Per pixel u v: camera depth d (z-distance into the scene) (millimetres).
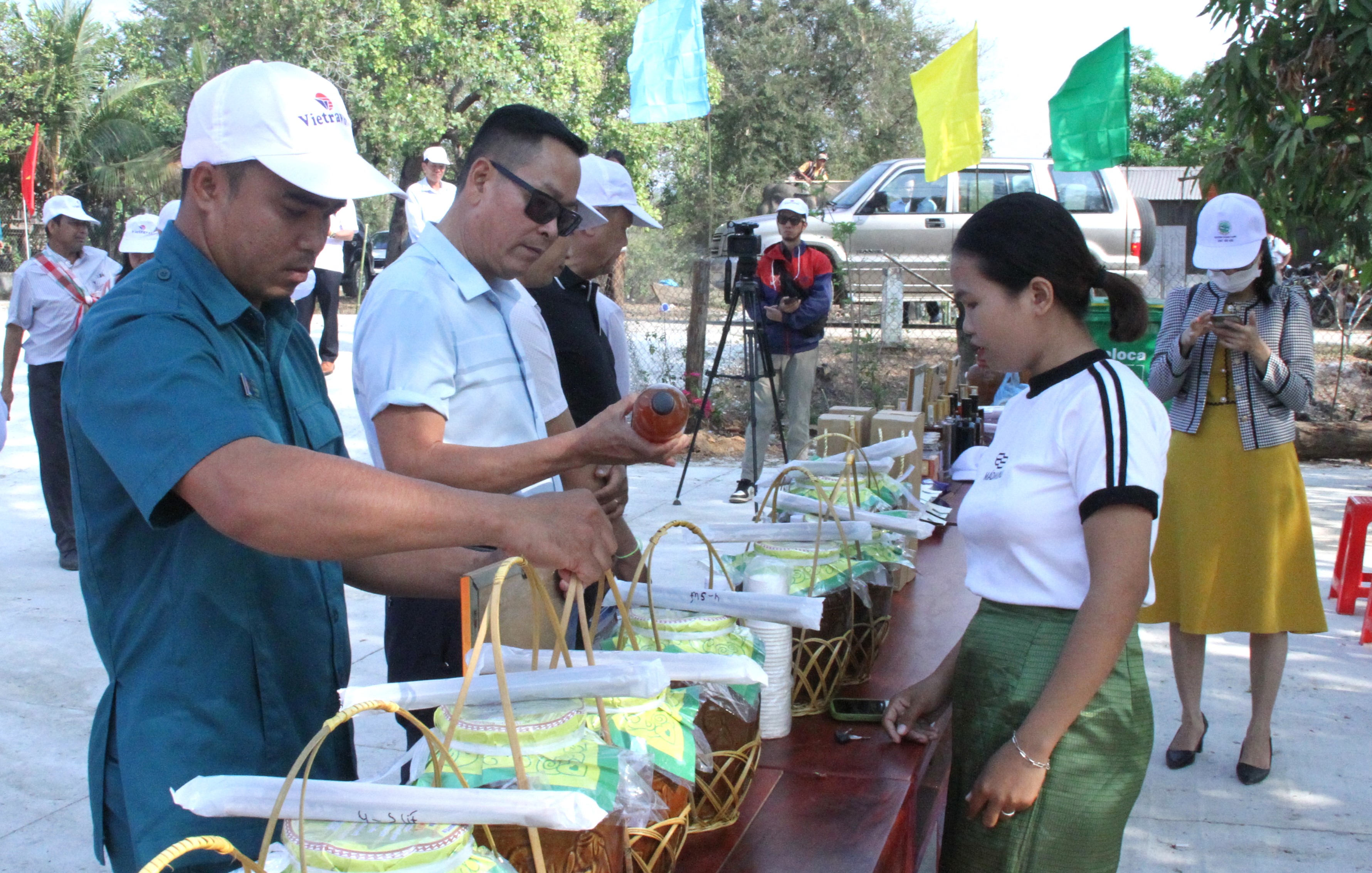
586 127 19938
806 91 25125
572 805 1045
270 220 1421
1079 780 1799
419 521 1259
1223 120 5352
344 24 19172
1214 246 3332
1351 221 5250
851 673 2184
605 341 3178
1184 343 3396
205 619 1423
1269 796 3469
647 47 7391
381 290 1977
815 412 10172
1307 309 3414
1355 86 4949
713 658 1478
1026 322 1819
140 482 1255
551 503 1343
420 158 19953
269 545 1241
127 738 1408
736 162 25562
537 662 1334
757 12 26125
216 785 1088
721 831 1614
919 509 2934
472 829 1146
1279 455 3410
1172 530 3561
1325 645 4703
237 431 1266
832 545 2098
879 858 1549
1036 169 12195
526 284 2426
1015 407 1927
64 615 4844
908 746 1944
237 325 1478
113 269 5738
